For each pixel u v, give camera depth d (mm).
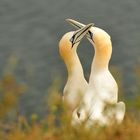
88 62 62125
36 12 80500
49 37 73312
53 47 70125
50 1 83312
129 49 67500
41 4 82438
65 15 80625
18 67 62906
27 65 64875
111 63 63594
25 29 75688
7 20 78250
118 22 77000
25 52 69438
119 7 80500
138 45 68812
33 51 69500
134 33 73062
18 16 79125
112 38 71562
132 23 76375
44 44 71125
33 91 56406
